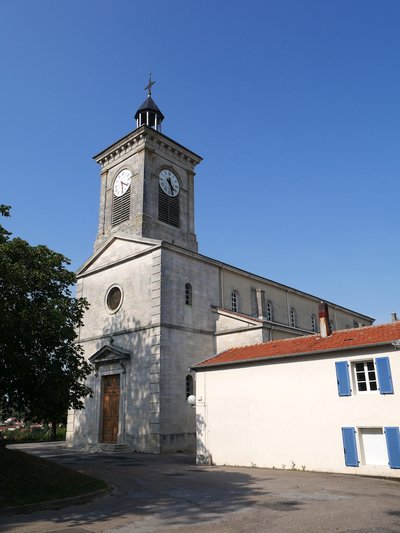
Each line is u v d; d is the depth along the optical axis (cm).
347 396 1744
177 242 3553
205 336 3048
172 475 1745
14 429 4703
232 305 3444
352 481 1511
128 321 3008
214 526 955
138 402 2767
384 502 1148
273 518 1007
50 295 1648
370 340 1758
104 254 3381
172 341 2816
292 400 1897
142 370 2802
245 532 897
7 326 1412
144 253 3042
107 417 2983
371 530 879
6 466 1419
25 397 1568
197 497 1288
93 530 947
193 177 3922
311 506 1120
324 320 2073
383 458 1641
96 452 2748
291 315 4222
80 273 3519
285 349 2036
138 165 3528
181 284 3012
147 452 2620
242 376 2083
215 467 1980
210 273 3278
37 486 1320
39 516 1101
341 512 1042
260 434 1962
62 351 1631
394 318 2603
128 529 950
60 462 2234
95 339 3209
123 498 1311
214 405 2145
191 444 2723
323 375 1830
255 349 2212
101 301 3275
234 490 1381
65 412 1656
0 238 1608
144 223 3334
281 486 1432
